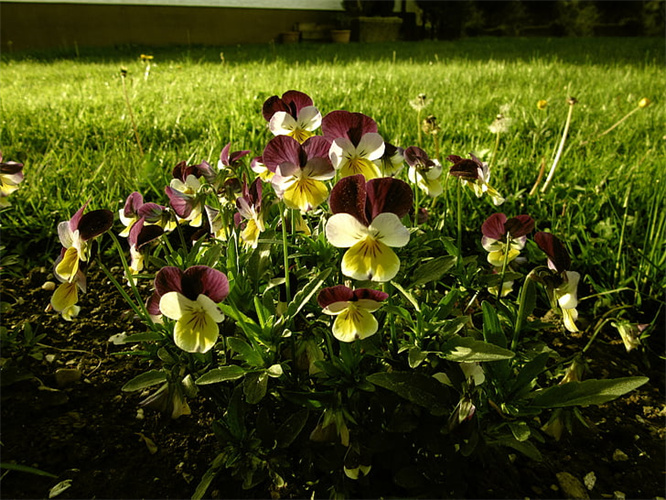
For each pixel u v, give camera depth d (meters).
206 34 3.12
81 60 1.77
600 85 1.03
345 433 0.20
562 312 0.23
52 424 0.26
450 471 0.23
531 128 0.67
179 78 1.13
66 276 0.21
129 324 0.33
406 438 0.24
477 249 0.40
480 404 0.22
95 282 0.37
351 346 0.23
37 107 0.78
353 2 3.48
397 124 0.68
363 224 0.19
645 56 1.64
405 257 0.26
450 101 0.83
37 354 0.29
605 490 0.24
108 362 0.30
